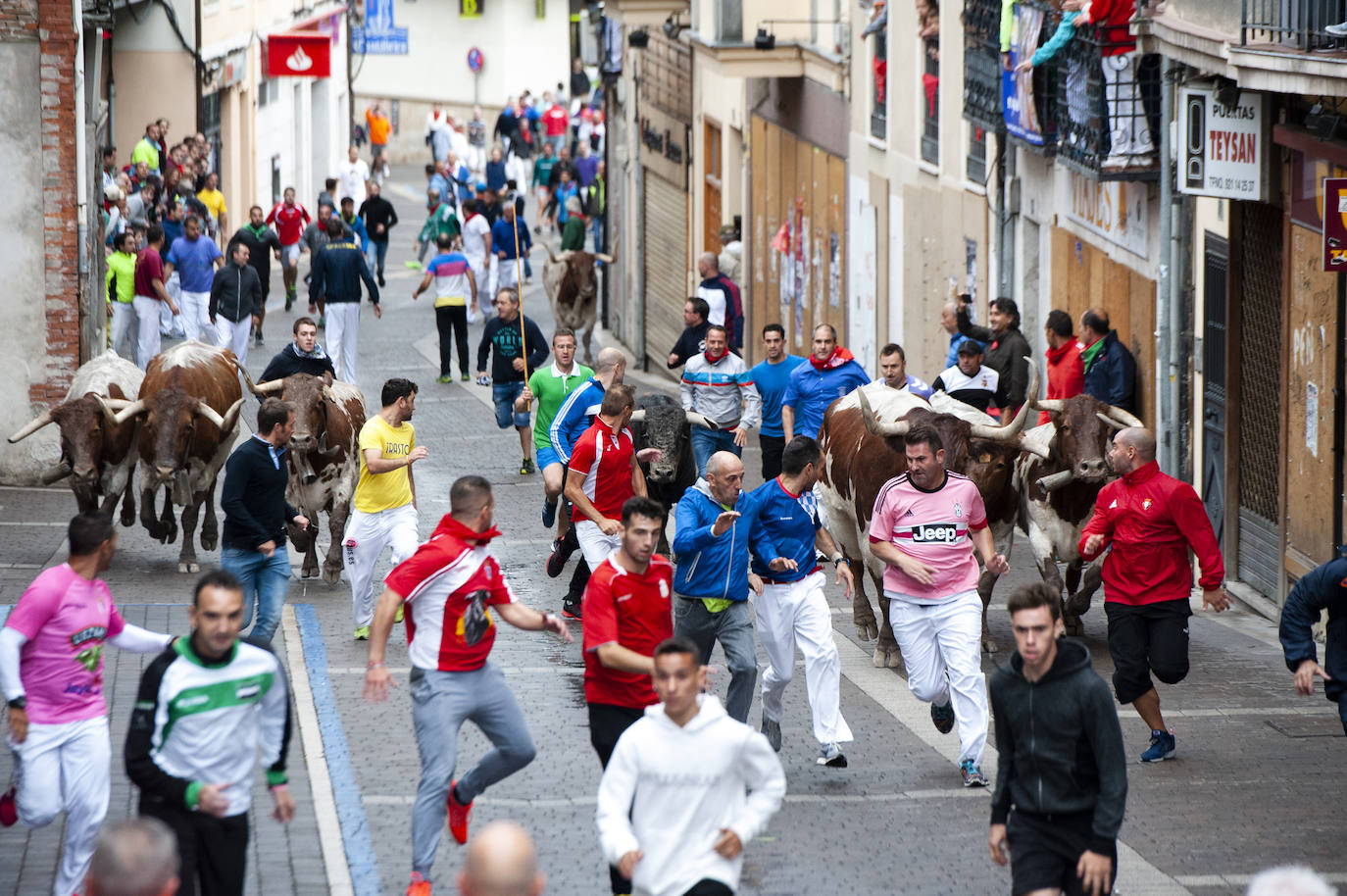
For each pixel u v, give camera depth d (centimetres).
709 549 2566
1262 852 2352
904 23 5862
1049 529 3403
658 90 8369
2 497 4831
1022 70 4534
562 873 2247
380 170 14888
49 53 4928
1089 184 4512
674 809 1831
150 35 9481
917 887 2222
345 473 3900
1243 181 3644
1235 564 3972
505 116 14750
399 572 2167
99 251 5503
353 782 2580
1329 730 2906
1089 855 1838
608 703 2231
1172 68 3862
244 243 6900
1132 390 4256
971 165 5312
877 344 6238
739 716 2627
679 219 8019
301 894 2166
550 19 16462
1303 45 3234
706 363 4316
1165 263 4000
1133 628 2727
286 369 4278
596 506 3288
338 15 13625
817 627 2681
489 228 9075
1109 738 1845
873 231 6231
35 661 2045
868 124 6272
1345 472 3381
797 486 2644
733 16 6881
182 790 1806
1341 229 2927
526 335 5381
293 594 3822
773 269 7431
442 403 6419
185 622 3459
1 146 4941
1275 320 3728
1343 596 2323
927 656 2688
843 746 2836
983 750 2677
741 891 2206
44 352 4984
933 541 2645
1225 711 3028
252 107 10988
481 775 2262
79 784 2067
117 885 1348
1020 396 4353
